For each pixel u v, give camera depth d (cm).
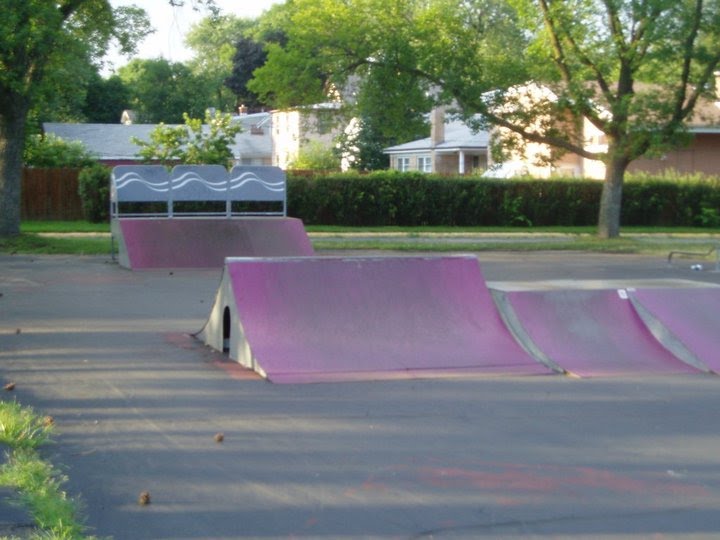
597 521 595
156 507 606
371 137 5603
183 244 2102
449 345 1069
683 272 2133
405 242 2928
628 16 2678
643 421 837
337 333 1053
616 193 3031
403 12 2798
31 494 601
